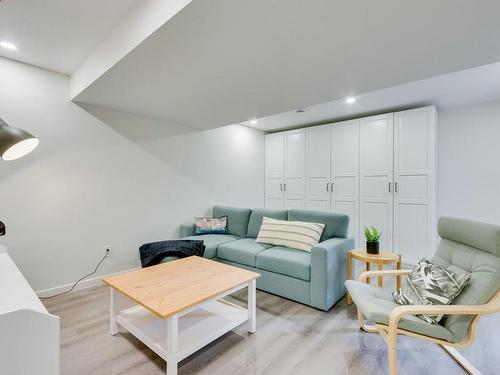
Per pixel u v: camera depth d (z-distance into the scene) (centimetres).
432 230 352
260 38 159
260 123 476
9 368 77
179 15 137
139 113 324
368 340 190
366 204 406
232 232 376
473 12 135
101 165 298
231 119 354
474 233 160
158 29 150
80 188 282
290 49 172
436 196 374
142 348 181
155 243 301
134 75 213
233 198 471
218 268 224
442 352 175
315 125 480
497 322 212
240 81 226
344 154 430
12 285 109
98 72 218
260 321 218
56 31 199
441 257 186
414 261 364
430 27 149
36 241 254
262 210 356
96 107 294
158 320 194
